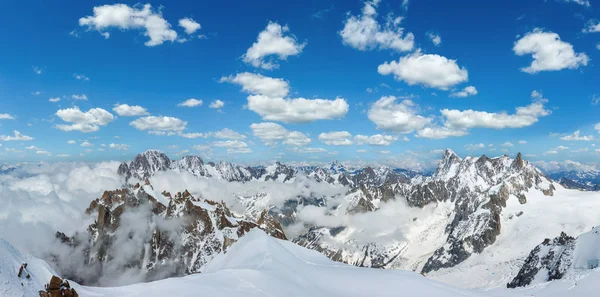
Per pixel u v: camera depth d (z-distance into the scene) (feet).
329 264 382.01
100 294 202.69
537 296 447.83
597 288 386.32
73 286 198.80
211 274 260.01
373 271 326.03
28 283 174.50
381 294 263.90
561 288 441.68
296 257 392.47
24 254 203.10
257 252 384.06
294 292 238.27
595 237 560.20
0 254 178.70
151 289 216.13
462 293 283.59
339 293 265.54
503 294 512.63
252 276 250.98
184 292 208.44
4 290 154.40
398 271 330.75
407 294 264.93
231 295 208.95
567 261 563.89
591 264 510.99
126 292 212.43
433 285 290.76
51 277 195.52
